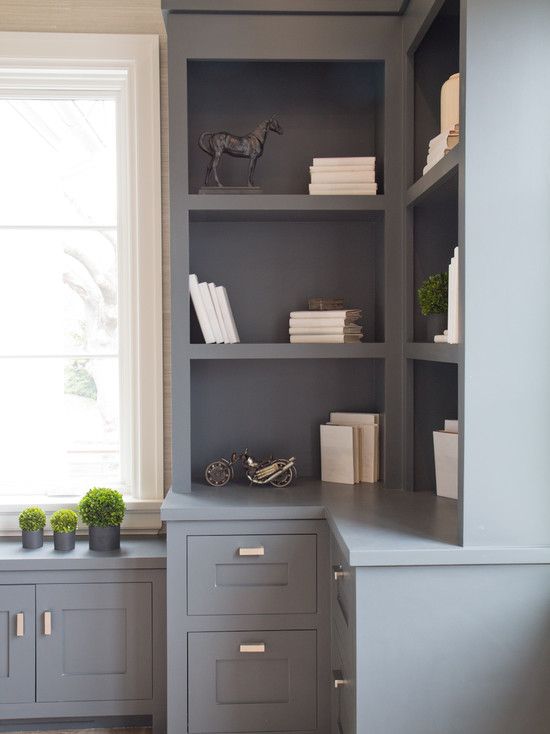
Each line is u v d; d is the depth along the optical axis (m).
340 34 2.61
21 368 3.08
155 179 2.93
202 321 2.66
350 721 2.12
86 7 2.91
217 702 2.49
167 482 3.01
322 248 2.94
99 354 3.09
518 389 1.99
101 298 3.09
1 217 3.06
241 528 2.46
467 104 1.96
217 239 2.92
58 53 2.89
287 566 2.47
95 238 3.08
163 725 2.72
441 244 2.68
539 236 1.98
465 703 2.01
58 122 3.05
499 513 2.00
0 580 2.68
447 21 2.64
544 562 1.99
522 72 1.97
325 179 2.67
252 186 2.72
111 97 3.02
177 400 2.63
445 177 2.17
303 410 2.95
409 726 2.01
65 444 3.09
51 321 3.09
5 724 2.78
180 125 2.58
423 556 1.97
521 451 2.00
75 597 2.69
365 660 2.00
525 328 1.99
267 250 2.93
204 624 2.47
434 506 2.45
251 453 2.95
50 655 2.70
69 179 3.06
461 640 2.00
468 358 1.99
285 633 2.48
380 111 2.78
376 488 2.73
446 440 2.56
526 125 1.97
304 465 2.96
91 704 2.71
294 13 2.59
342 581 2.25
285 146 2.91
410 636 2.00
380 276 2.80
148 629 2.71
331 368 2.96
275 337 2.94
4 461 3.08
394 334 2.68
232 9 2.56
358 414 2.84
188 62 2.83
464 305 1.98
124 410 3.06
